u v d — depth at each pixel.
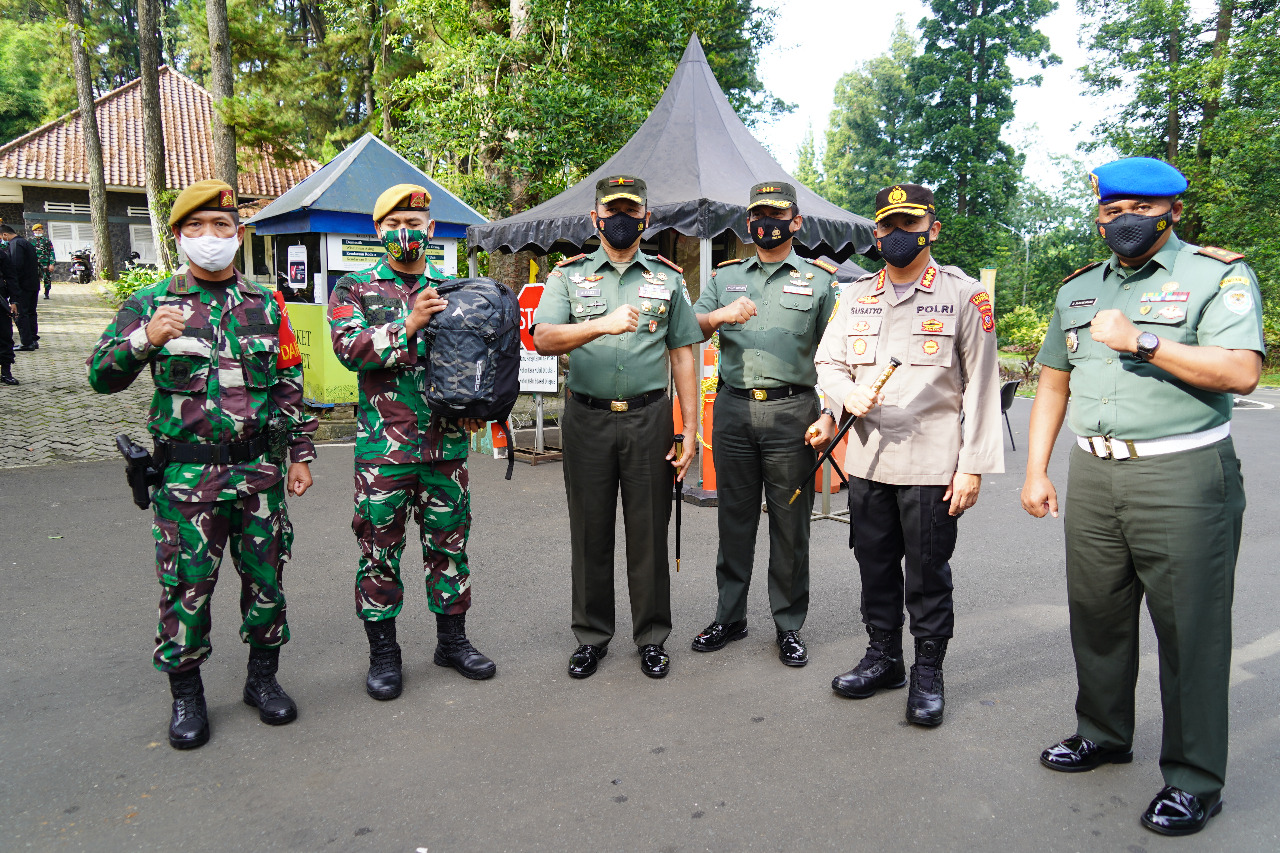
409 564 4.85
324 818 2.45
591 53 11.89
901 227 2.97
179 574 2.81
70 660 3.52
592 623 3.54
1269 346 22.27
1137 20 22.91
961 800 2.56
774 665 3.58
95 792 2.58
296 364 3.12
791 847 2.32
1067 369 2.72
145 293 2.81
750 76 24.56
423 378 3.19
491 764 2.76
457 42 12.45
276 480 2.97
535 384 7.58
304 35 25.61
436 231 9.81
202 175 26.23
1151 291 2.41
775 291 3.56
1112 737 2.72
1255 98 21.47
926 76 34.09
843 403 3.12
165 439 2.80
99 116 27.00
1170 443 2.38
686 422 3.53
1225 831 2.40
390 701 3.21
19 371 10.59
